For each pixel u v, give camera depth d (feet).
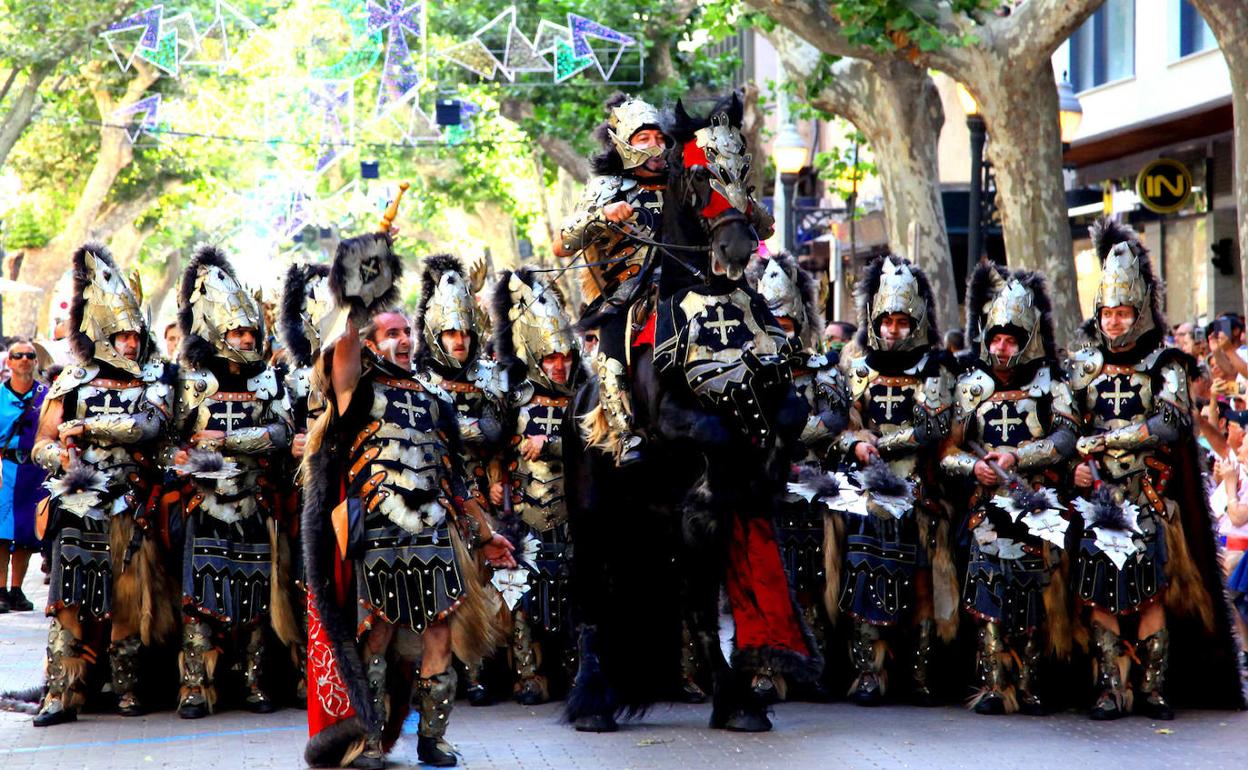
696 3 178.50
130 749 48.85
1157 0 137.59
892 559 55.36
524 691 57.26
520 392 59.16
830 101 114.32
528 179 272.72
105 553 53.62
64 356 95.50
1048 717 53.16
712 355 44.86
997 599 53.42
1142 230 145.07
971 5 95.55
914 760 45.83
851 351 59.62
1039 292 54.85
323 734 45.09
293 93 187.52
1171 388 52.80
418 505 44.45
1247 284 78.69
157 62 141.38
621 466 47.96
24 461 83.15
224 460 54.29
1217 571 53.88
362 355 45.21
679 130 46.88
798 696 57.16
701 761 45.91
